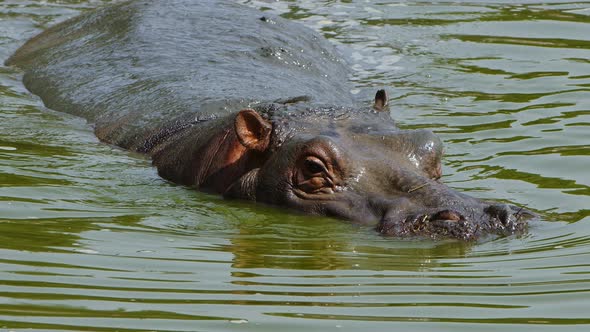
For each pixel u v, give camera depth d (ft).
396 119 171.12
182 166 141.79
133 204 129.90
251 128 132.87
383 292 98.89
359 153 126.31
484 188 135.95
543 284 101.09
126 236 116.37
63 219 121.70
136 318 91.35
